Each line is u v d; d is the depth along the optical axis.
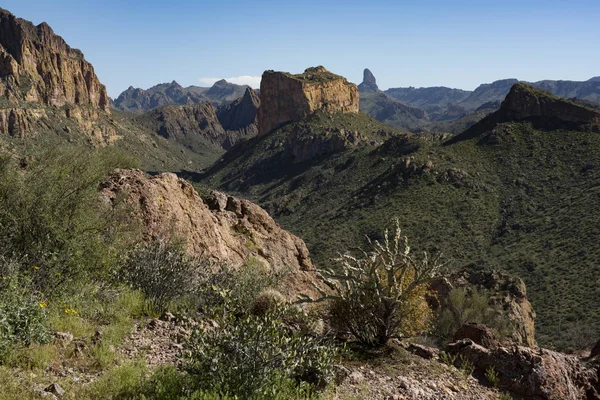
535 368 6.44
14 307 5.49
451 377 6.46
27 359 5.09
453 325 20.02
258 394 4.60
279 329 5.62
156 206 11.47
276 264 15.27
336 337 7.39
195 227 12.79
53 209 7.62
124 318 6.85
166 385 4.71
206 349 4.96
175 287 8.20
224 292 7.49
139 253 8.57
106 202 9.83
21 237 7.27
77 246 7.45
